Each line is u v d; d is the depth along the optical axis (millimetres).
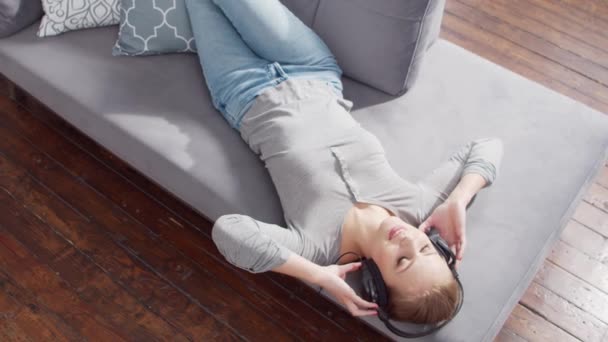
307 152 1663
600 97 2512
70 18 1994
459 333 1479
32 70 1932
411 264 1467
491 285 1557
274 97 1782
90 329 1805
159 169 1809
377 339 1850
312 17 1968
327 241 1595
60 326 1804
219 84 1860
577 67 2615
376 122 1898
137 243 1986
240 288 1919
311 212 1607
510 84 2012
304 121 1720
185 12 1961
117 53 1996
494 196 1725
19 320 1805
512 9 2836
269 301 1900
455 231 1578
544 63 2623
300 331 1852
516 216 1688
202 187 1733
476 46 2678
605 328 1885
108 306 1854
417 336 1484
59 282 1888
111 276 1912
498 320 1521
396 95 1974
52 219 2016
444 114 1922
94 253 1955
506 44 2691
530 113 1930
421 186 1680
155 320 1838
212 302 1886
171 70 1989
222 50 1873
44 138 2201
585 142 1863
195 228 2033
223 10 1880
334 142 1681
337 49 1961
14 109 2271
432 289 1442
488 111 1931
